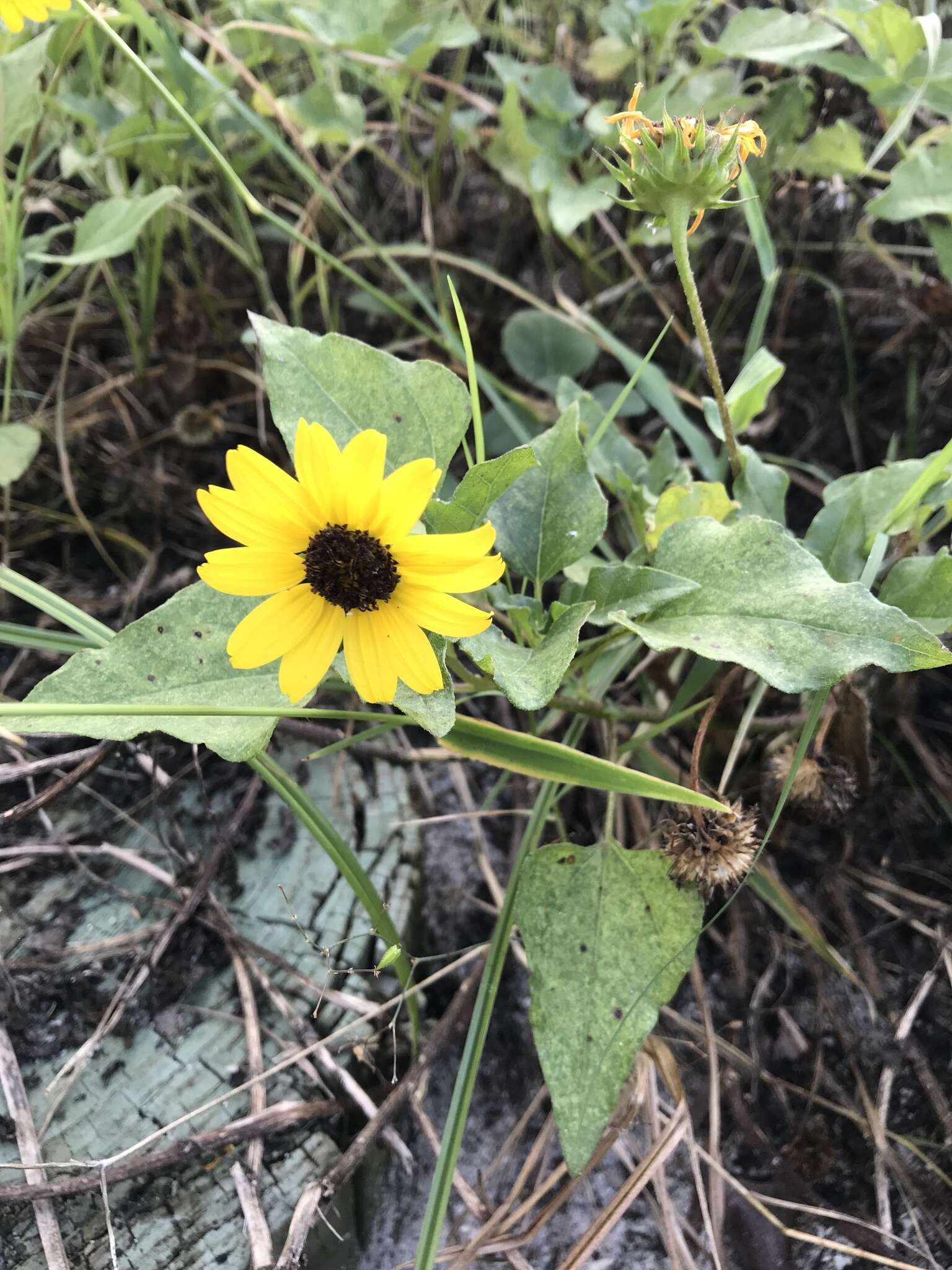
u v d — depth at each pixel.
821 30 0.33
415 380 0.24
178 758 0.32
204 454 0.39
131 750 0.31
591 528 0.24
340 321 0.42
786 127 0.36
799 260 0.40
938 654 0.20
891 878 0.32
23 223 0.35
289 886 0.29
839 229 0.40
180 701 0.22
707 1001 0.31
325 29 0.37
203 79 0.35
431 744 0.35
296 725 0.31
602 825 0.33
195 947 0.28
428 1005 0.30
